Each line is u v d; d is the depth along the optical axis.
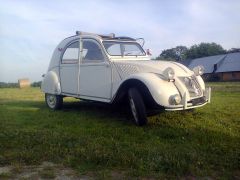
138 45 7.66
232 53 61.62
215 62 60.69
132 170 3.55
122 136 5.14
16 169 3.65
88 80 7.30
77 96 7.66
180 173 3.47
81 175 3.49
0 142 4.75
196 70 6.59
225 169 3.62
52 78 8.39
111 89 6.71
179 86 5.81
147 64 6.33
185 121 6.32
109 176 3.43
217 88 20.47
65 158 3.99
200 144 4.62
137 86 6.05
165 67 6.21
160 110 5.96
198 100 6.09
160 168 3.59
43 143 4.62
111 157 3.88
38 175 3.52
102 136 5.19
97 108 8.43
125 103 6.69
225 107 8.43
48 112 7.96
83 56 7.45
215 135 5.08
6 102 10.87
